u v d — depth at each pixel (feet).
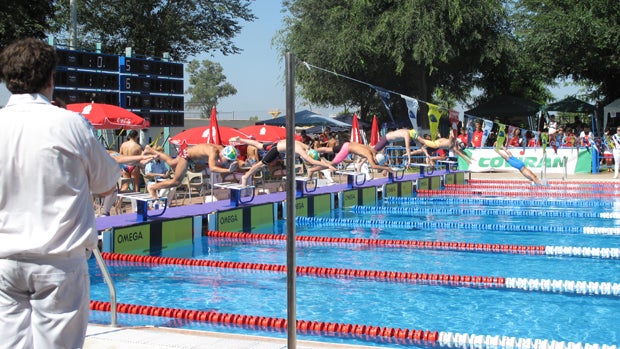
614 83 100.78
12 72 8.56
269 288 24.11
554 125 79.41
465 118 102.68
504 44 96.02
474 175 73.36
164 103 56.34
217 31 106.93
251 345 14.15
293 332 9.39
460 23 88.12
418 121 100.73
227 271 27.22
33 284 8.35
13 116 8.49
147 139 55.57
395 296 22.93
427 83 109.70
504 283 24.79
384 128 94.12
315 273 26.89
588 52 87.10
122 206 44.91
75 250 8.49
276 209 41.91
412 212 47.09
